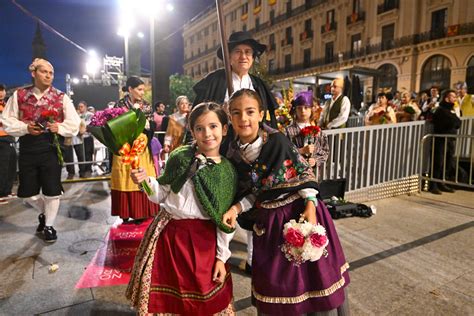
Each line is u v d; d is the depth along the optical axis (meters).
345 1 26.81
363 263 2.98
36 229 3.88
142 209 3.80
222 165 1.74
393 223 4.04
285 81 15.89
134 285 1.81
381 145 5.14
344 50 27.33
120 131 1.56
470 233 3.71
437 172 5.66
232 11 40.75
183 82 31.17
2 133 5.22
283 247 1.61
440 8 21.03
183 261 1.73
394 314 2.25
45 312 2.25
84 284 2.62
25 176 3.44
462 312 2.27
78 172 7.75
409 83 22.89
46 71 3.38
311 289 1.63
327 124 4.89
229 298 1.84
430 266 2.94
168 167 1.78
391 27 23.83
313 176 1.71
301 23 31.50
